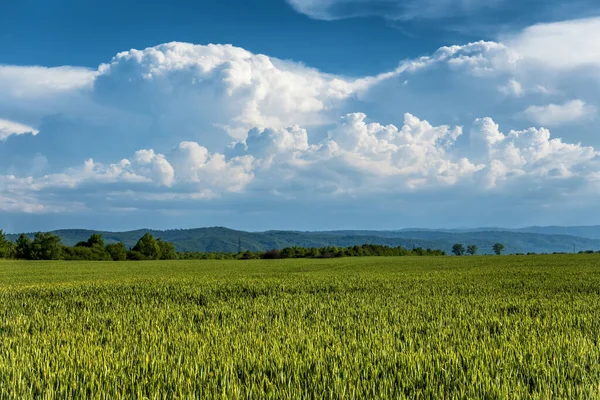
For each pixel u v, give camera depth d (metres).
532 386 5.21
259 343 7.20
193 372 5.51
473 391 4.79
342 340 7.60
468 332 8.33
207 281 23.58
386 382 5.10
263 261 84.50
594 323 9.05
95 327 9.34
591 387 4.86
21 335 8.40
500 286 18.61
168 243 141.62
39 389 5.06
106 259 121.44
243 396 4.73
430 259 79.94
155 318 10.53
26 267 59.28
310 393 4.82
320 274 32.47
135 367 5.80
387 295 15.63
